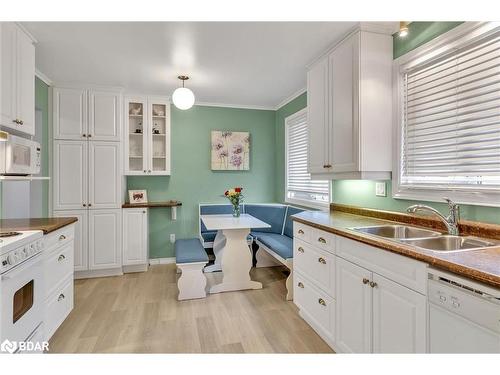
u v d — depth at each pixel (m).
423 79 2.06
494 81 1.59
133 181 4.12
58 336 2.23
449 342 1.15
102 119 3.57
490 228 1.56
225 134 4.45
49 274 2.05
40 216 3.35
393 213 2.23
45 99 3.35
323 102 2.63
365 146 2.20
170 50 2.60
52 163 3.43
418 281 1.30
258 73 3.18
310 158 2.86
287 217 3.88
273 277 3.61
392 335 1.46
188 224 4.34
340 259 1.91
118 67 2.99
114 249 3.64
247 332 2.29
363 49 2.18
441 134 1.93
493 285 0.99
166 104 4.02
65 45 2.49
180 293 2.91
